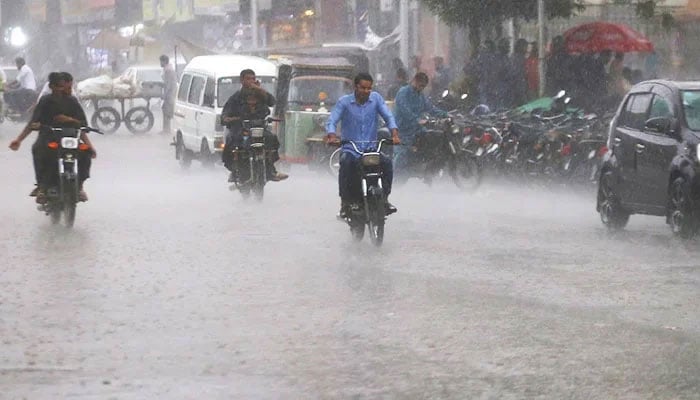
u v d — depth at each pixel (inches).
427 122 1535.4
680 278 841.5
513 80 1911.9
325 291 792.9
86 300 764.0
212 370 580.4
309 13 3275.1
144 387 549.0
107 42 4872.0
